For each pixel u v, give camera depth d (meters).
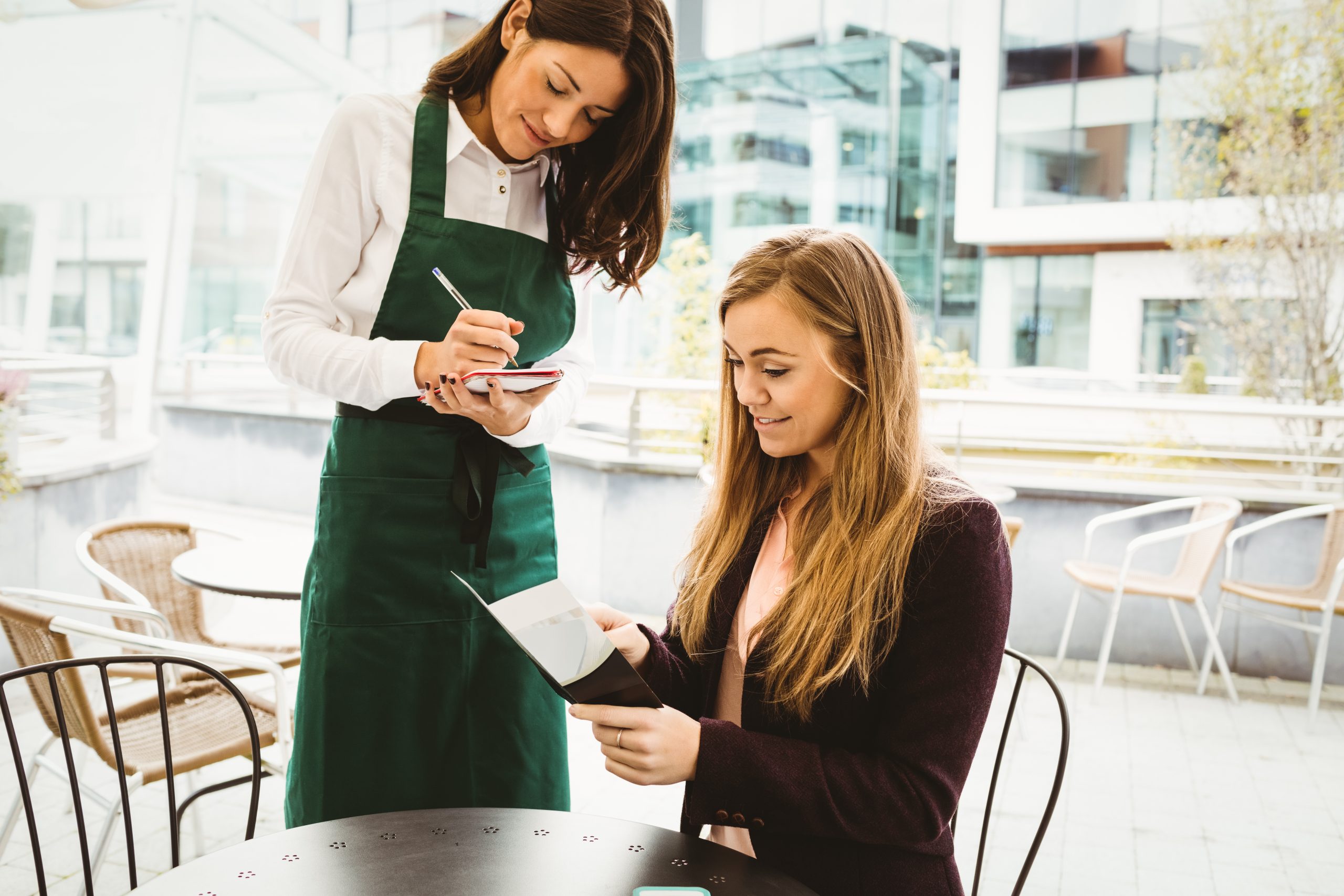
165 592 3.20
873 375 1.13
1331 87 5.80
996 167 10.37
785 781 1.03
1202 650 4.56
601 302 10.02
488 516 1.49
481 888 0.99
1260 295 6.14
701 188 12.62
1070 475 6.14
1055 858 2.83
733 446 1.33
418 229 1.41
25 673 1.40
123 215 7.88
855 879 1.08
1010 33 10.22
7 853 2.62
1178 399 4.92
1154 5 9.64
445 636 1.48
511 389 1.28
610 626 1.35
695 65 12.52
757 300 1.13
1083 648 4.71
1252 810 3.14
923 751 1.06
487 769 1.54
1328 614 3.86
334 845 1.09
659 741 1.01
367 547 1.42
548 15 1.31
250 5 7.98
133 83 7.37
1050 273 10.64
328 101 9.67
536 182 1.55
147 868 2.59
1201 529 3.99
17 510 4.07
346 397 1.35
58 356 5.78
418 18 10.43
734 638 1.27
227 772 3.24
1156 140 9.64
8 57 7.15
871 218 12.23
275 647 2.96
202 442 7.96
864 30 12.10
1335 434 5.74
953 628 1.09
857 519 1.15
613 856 1.07
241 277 9.80
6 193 7.39
